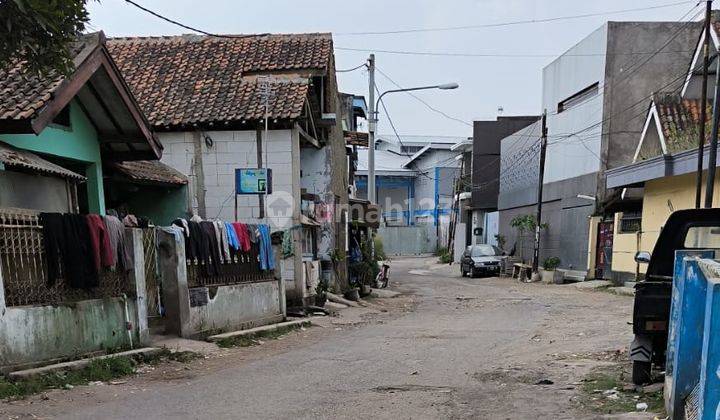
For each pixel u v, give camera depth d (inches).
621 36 855.1
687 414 139.5
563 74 1015.0
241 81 561.3
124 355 288.5
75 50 327.6
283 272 522.3
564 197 1000.2
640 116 858.1
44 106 292.4
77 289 278.8
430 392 238.1
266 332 414.0
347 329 458.6
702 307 148.1
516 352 341.7
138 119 386.6
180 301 352.2
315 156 655.1
